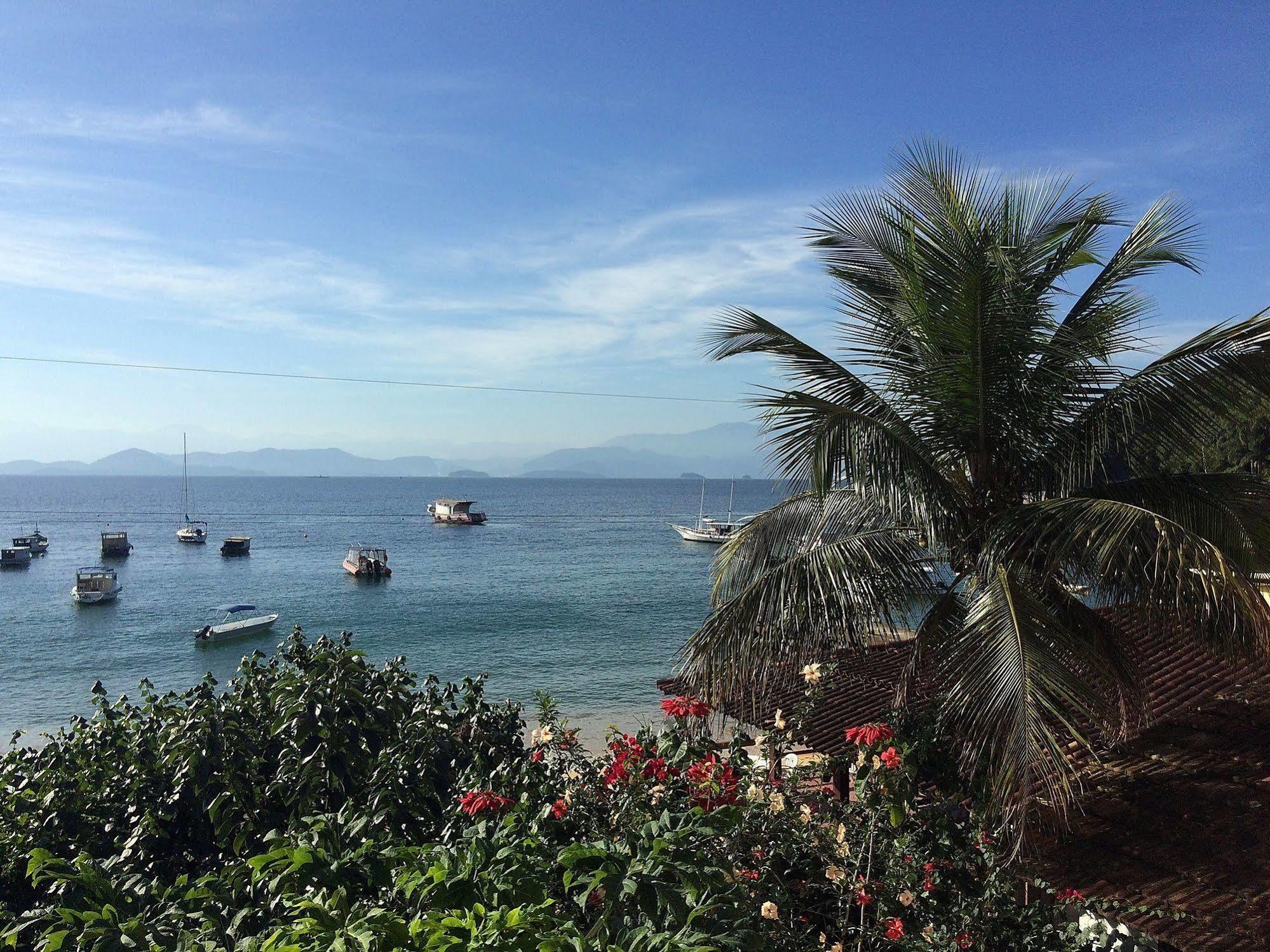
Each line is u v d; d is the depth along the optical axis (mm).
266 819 6535
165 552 98125
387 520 156625
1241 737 8281
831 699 10445
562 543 108500
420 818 6203
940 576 7816
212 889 4090
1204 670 9695
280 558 92125
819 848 5074
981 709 6195
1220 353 6738
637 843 3596
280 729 6859
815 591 7215
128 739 6969
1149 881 6551
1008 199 7586
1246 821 7035
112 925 3586
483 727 7590
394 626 51531
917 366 7855
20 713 33406
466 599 61906
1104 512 6352
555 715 7355
